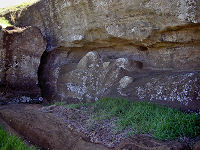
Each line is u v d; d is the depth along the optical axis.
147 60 8.00
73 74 8.45
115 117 5.57
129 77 7.36
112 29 7.67
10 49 7.88
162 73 7.21
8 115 5.96
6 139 4.30
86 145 4.62
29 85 8.22
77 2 8.16
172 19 6.19
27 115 5.91
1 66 7.70
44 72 9.26
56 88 8.70
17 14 9.88
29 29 8.30
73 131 5.10
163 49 7.38
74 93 8.05
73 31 8.77
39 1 9.58
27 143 4.90
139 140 4.21
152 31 6.80
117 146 4.27
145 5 6.56
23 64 8.16
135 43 7.76
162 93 6.30
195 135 4.28
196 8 5.60
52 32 9.35
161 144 3.97
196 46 6.62
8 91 7.73
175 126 4.47
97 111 6.16
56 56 9.55
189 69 6.78
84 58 8.52
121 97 6.97
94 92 7.72
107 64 8.05
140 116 5.27
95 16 7.93
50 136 4.89
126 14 7.15
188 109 5.56
